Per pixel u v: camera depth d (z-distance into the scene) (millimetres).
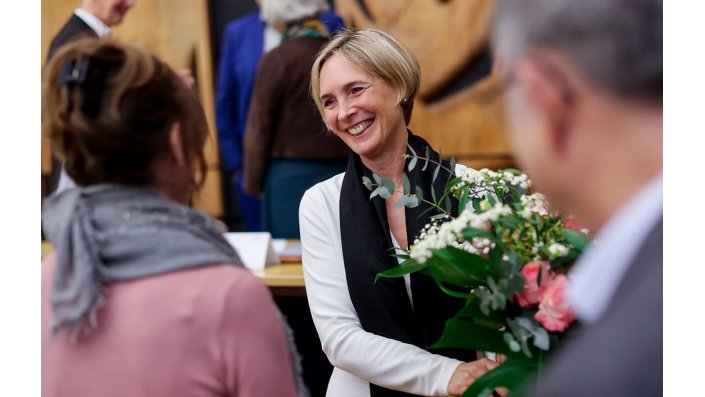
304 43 5449
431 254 1750
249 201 6727
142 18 6918
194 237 1529
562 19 818
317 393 3879
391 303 2445
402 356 2336
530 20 836
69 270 1464
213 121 6879
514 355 1729
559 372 873
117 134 1487
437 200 2531
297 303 3889
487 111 6613
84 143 1488
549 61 830
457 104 6668
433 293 2439
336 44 2541
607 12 803
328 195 2625
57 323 1440
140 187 1542
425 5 6656
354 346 2406
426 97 6730
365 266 2471
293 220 5637
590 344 854
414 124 6781
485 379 1691
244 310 1489
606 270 904
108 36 1645
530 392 1644
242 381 1474
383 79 2496
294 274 3734
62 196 1535
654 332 812
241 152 6598
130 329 1467
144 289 1480
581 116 832
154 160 1539
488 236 1745
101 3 4688
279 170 5566
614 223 880
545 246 1762
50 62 1531
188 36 6895
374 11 6762
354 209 2539
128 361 1464
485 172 2148
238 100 6574
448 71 6664
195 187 1639
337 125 2541
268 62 5445
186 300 1472
